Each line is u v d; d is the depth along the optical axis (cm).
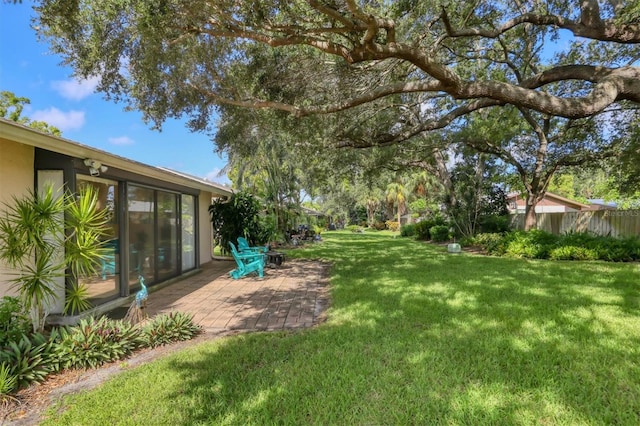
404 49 462
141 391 286
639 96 498
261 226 1152
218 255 1382
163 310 552
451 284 671
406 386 286
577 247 1001
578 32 572
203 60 618
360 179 1555
